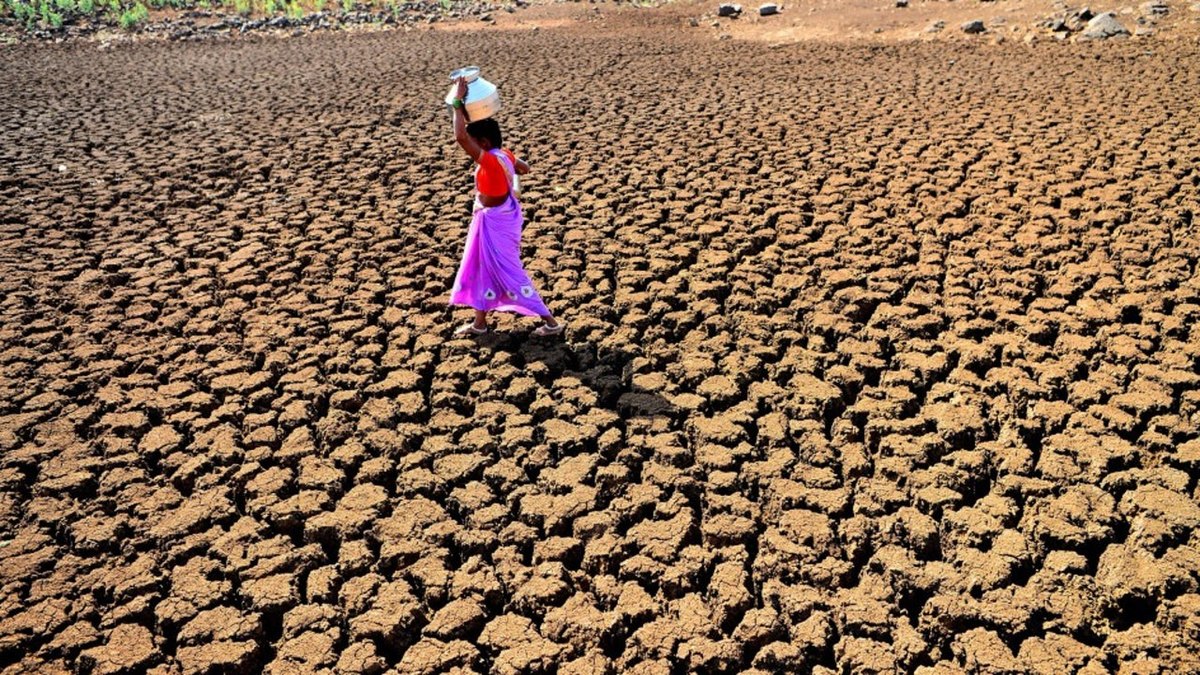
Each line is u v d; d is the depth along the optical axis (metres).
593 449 4.66
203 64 16.38
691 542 4.01
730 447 4.62
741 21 18.88
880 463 4.39
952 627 3.52
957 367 5.26
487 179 5.24
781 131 10.21
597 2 22.73
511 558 3.91
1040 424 4.61
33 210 8.34
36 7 21.42
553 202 8.16
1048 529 3.90
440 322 6.00
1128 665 3.30
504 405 5.01
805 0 19.36
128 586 3.76
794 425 4.73
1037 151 8.80
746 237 7.16
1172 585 3.59
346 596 3.72
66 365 5.52
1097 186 7.77
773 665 3.38
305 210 8.24
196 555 3.98
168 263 7.00
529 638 3.51
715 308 6.01
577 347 5.66
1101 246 6.61
